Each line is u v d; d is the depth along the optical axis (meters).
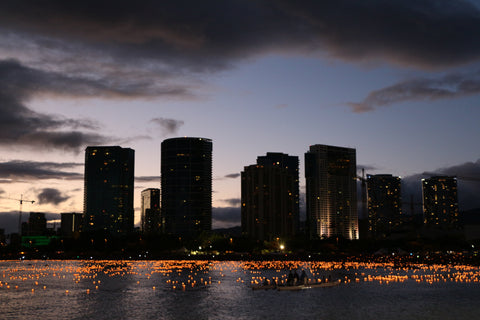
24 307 105.12
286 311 96.31
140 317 92.44
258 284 144.50
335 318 89.62
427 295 116.50
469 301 107.62
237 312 96.00
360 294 118.25
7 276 189.50
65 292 131.88
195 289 136.50
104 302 111.75
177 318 90.88
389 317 90.19
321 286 133.38
